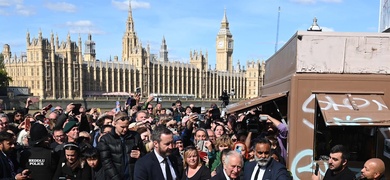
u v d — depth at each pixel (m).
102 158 6.66
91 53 152.25
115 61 138.50
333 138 7.29
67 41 107.81
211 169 7.86
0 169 6.34
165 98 130.00
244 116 13.27
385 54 7.27
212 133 9.15
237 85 185.62
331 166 5.85
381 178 5.48
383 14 13.92
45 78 101.44
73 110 11.82
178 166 6.56
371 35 7.26
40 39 100.50
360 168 7.14
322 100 6.93
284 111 8.57
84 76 114.38
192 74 161.25
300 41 7.25
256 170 5.90
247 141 8.55
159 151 5.96
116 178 6.49
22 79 104.88
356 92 7.11
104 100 96.06
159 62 143.88
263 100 8.13
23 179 6.31
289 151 7.23
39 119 12.20
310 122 7.13
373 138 7.16
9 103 76.00
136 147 6.92
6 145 6.82
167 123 10.54
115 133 6.93
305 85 7.14
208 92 168.50
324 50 7.27
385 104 6.90
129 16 178.75
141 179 5.80
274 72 10.41
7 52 125.88
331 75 7.16
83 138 8.52
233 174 5.62
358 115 6.49
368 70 7.26
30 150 7.09
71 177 6.94
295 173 7.12
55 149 7.86
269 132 8.67
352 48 7.27
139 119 9.23
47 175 7.02
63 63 106.31
